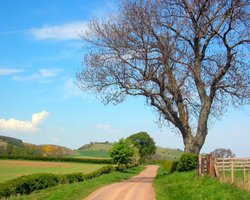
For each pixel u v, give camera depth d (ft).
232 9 119.44
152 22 124.88
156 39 126.62
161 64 128.57
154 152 541.34
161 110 136.98
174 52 126.00
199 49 128.16
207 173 90.12
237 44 123.24
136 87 130.72
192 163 120.37
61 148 524.11
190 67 127.54
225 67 124.98
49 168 269.03
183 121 134.00
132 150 242.58
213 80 126.82
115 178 151.64
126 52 127.85
